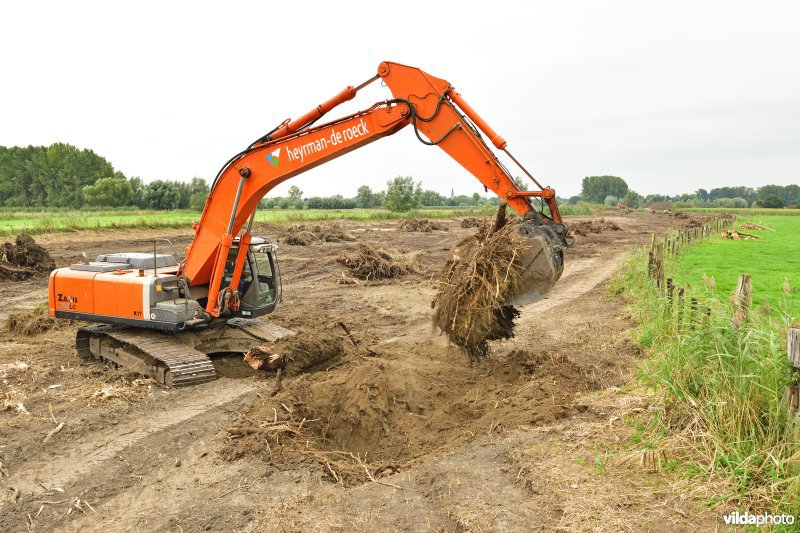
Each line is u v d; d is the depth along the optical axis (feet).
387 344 40.11
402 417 27.35
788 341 18.06
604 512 16.49
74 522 17.95
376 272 71.05
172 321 31.81
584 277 70.08
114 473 21.11
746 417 18.74
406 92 29.22
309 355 33.14
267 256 37.06
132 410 27.25
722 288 54.70
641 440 20.84
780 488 16.40
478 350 29.73
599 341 38.37
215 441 23.72
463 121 28.25
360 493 19.11
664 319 35.78
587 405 25.04
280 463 21.65
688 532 15.43
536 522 16.43
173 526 17.53
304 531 16.76
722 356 20.95
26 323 43.88
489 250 27.27
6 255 68.74
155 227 126.31
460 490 18.61
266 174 32.09
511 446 21.68
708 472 17.97
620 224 194.59
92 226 114.42
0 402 27.78
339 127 30.55
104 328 35.06
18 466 21.66
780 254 89.10
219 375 32.68
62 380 31.71
